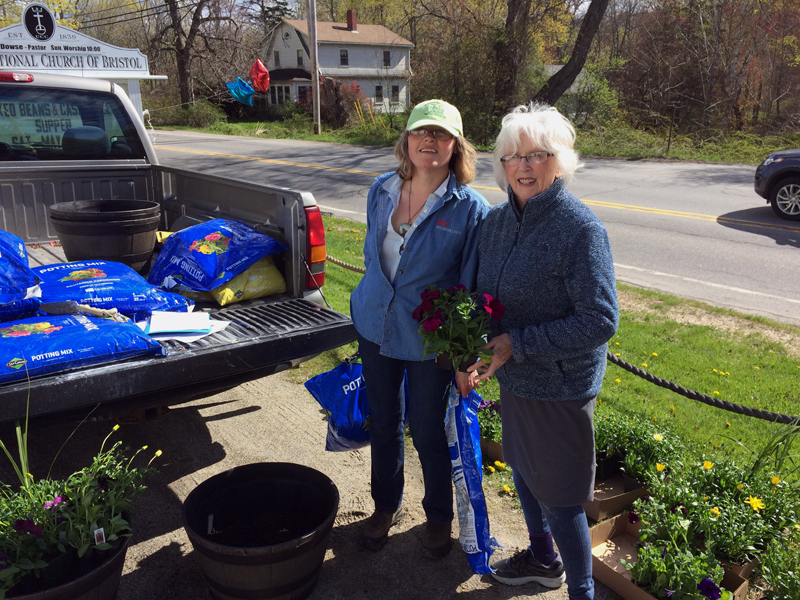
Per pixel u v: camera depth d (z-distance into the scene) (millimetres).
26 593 1939
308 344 2906
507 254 2092
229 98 40062
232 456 3416
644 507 2611
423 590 2500
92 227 3424
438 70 24781
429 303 2152
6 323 2471
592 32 21656
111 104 4488
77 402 2318
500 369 2160
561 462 2098
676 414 3891
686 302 6254
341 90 32625
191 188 4258
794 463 3184
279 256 3459
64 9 24547
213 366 2633
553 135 1918
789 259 7926
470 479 2451
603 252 1913
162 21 43031
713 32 27812
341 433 2832
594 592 2459
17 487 3125
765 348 5109
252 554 2105
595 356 2041
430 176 2346
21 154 4199
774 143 21219
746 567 2436
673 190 13000
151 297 2971
